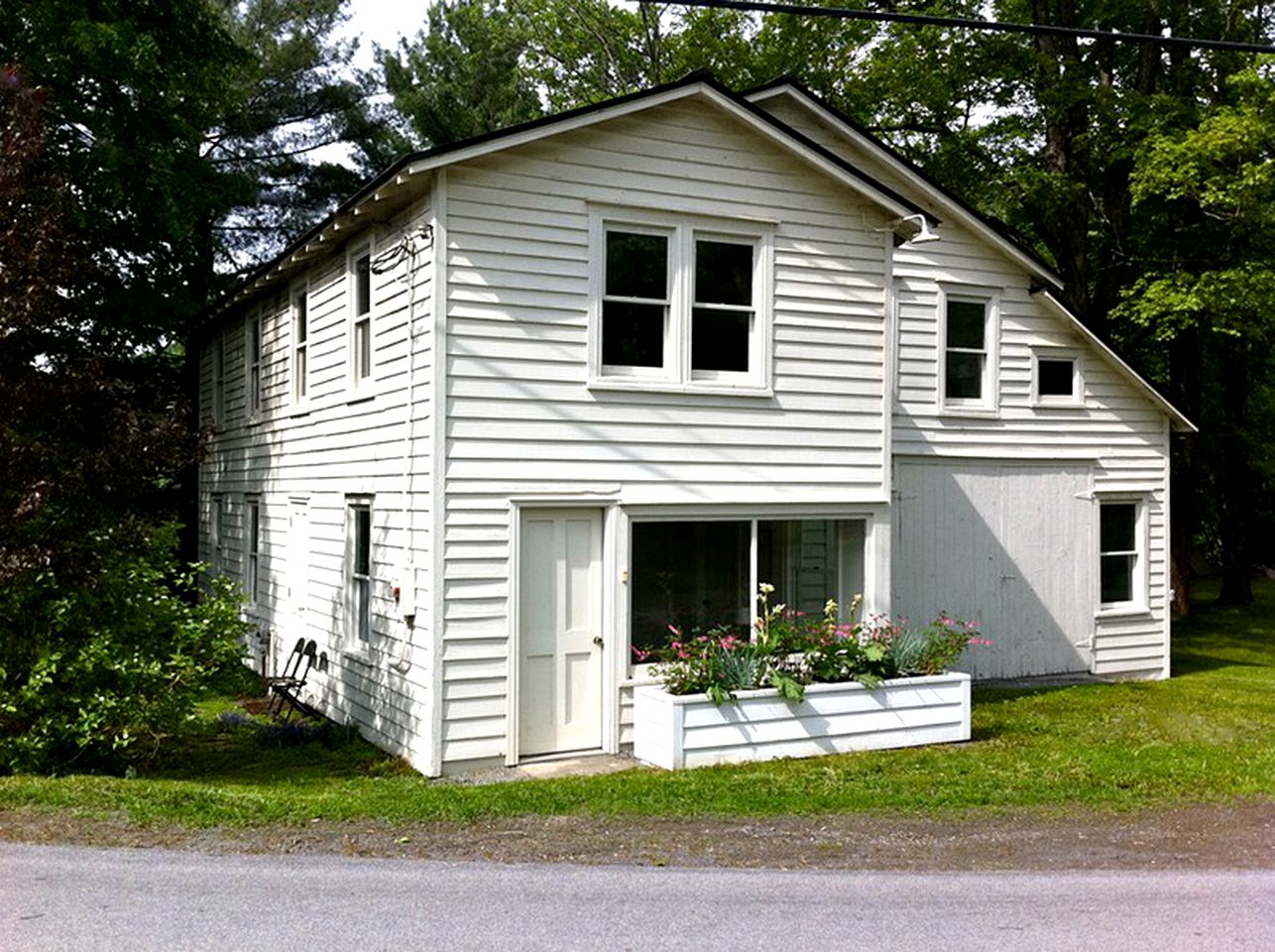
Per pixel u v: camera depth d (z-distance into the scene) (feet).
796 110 48.85
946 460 50.65
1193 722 41.34
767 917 19.42
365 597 39.70
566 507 35.06
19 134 34.96
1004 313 52.31
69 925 18.25
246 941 17.71
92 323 61.26
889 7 73.46
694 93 35.81
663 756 32.99
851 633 36.37
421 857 22.70
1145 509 55.98
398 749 35.50
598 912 19.49
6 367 32.53
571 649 35.27
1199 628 75.15
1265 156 61.11
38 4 56.18
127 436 32.58
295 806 26.21
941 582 50.26
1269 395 84.89
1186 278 62.13
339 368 42.34
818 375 38.78
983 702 45.55
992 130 70.85
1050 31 28.96
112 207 60.23
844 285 39.27
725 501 37.06
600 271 35.37
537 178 34.40
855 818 26.61
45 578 30.58
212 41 65.00
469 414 33.37
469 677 33.32
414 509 34.30
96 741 30.53
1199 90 72.69
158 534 34.19
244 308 57.67
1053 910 20.13
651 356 36.42
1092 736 38.17
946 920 19.47
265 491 53.36
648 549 36.55
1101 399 54.65
